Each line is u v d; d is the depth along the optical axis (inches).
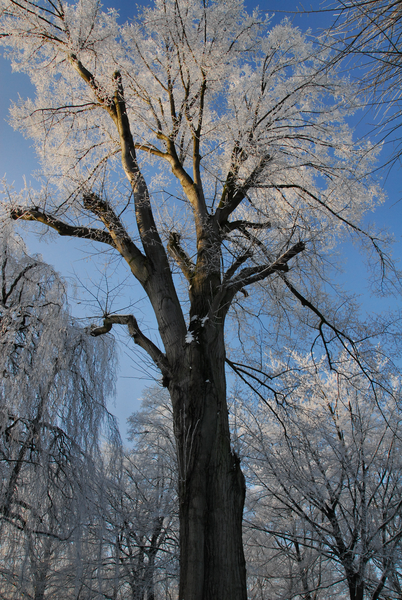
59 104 306.5
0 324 210.2
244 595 137.3
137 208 242.5
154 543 388.5
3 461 194.1
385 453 342.6
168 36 273.1
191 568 138.7
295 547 356.5
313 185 303.9
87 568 239.3
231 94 290.7
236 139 269.9
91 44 279.1
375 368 263.6
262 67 282.5
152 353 197.6
